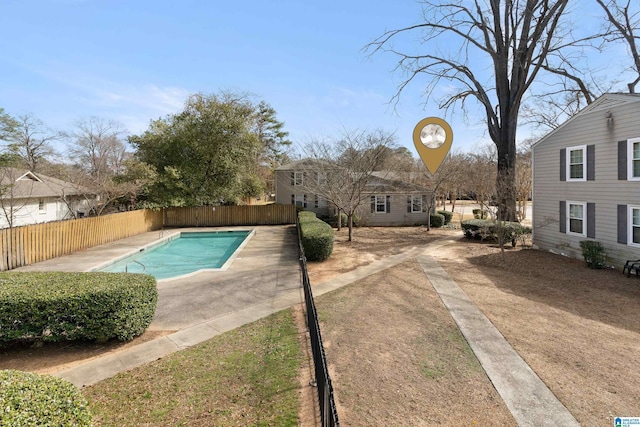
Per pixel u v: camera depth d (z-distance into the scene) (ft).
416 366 14.98
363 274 33.09
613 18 51.80
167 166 76.38
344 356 15.90
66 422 7.59
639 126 32.53
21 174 69.00
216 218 81.35
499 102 61.00
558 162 43.37
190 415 11.37
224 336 18.11
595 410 11.83
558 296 26.00
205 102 79.46
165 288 27.61
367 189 76.23
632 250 33.37
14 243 36.17
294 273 33.14
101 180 69.26
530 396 12.70
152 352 16.22
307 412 11.52
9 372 8.32
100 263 38.55
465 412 11.75
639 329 19.34
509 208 56.44
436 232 67.67
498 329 19.34
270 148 143.84
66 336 16.55
